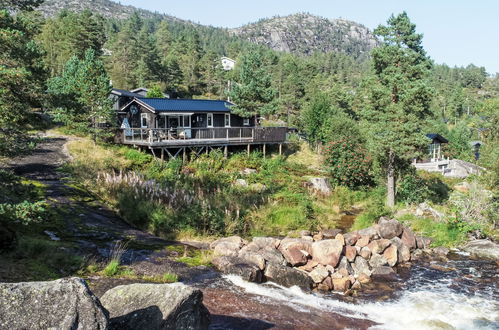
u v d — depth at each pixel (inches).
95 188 695.1
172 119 1231.5
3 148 368.2
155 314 207.9
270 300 362.3
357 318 350.6
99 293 305.1
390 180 910.4
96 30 2596.0
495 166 879.1
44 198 546.0
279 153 1423.5
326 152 1198.3
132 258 407.5
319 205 891.4
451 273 505.4
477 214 709.3
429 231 682.2
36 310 155.6
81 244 416.8
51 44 2603.3
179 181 895.7
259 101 1427.2
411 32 868.0
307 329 308.7
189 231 564.7
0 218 317.1
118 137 1181.1
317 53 7367.1
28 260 334.0
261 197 850.1
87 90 1078.4
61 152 964.6
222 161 1192.8
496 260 563.5
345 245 517.3
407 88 835.4
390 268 505.0
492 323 359.3
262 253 463.8
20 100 386.6
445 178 1421.0
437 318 366.0
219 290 364.8
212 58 3873.0
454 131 2370.8
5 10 392.5
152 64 3221.0
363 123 938.1
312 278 435.2
